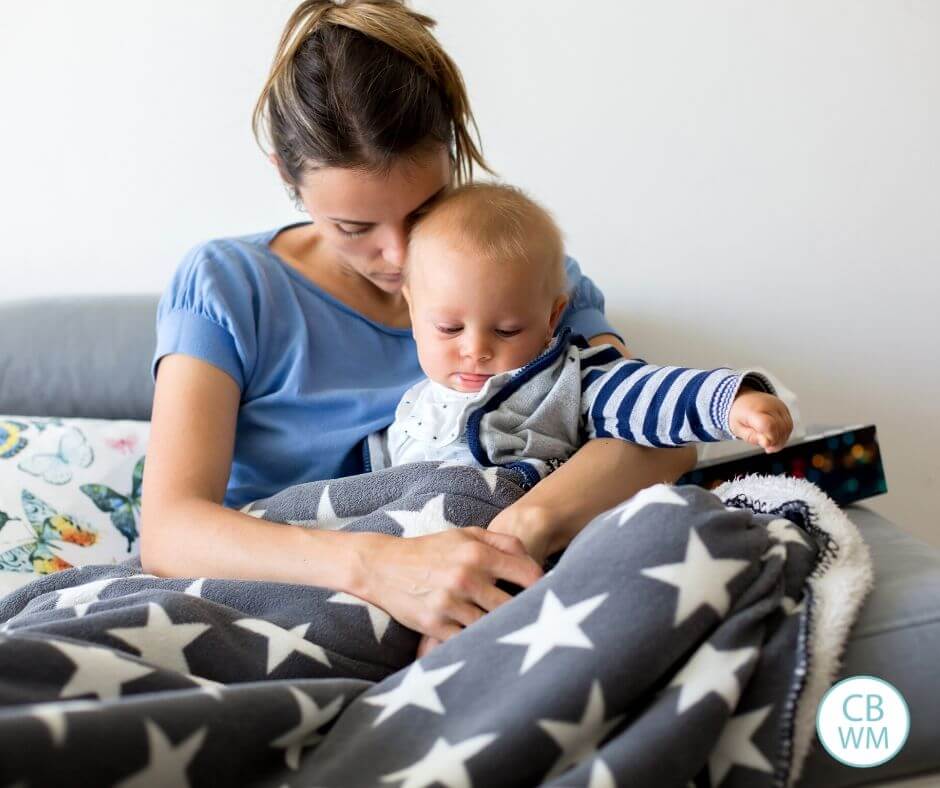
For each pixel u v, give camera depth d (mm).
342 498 1021
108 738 587
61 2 1584
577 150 1595
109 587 917
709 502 782
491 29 1564
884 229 1616
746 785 695
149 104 1600
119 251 1641
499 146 1592
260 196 1604
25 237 1651
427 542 879
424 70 1093
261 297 1218
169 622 791
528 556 859
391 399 1208
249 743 663
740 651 705
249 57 1574
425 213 1104
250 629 829
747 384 963
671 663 701
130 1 1576
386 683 750
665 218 1613
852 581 778
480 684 709
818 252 1622
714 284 1628
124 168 1619
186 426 1089
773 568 762
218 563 957
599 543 761
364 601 884
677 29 1567
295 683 720
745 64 1576
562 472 1006
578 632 704
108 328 1532
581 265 1624
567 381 1093
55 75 1604
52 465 1382
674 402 988
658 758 654
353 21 1083
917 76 1581
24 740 555
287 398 1197
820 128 1593
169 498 1027
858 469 1159
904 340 1644
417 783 640
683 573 722
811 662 716
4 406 1519
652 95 1583
